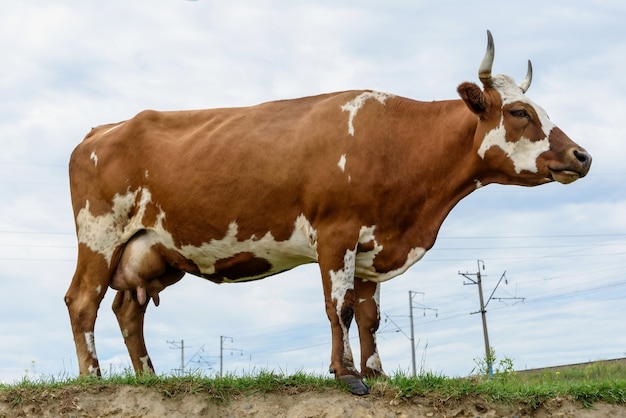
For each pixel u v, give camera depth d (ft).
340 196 31.27
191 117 35.65
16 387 30.09
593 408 29.89
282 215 32.32
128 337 36.50
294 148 32.22
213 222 33.22
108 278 35.65
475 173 32.27
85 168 36.32
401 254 32.17
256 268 33.81
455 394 29.48
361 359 33.01
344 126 32.17
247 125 33.68
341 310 30.58
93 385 30.17
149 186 34.94
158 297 36.52
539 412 29.78
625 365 61.00
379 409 29.07
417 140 32.53
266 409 29.22
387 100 33.09
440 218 32.65
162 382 30.17
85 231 35.88
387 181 31.65
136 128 35.68
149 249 35.32
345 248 31.09
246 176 32.68
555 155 30.81
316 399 29.37
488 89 31.99
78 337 34.88
